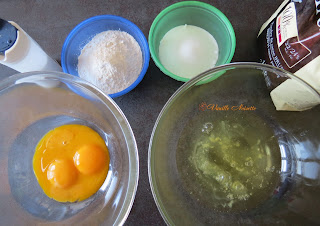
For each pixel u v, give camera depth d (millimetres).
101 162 258
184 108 260
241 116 277
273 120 274
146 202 269
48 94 258
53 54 301
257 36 292
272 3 300
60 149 261
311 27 205
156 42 281
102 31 294
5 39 226
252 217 257
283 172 268
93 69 279
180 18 288
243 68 239
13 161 262
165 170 254
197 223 251
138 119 284
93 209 251
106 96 234
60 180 252
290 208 258
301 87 221
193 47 287
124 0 304
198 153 269
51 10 306
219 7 301
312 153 258
